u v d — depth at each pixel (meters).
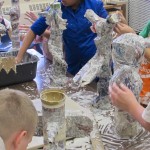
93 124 1.14
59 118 1.00
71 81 1.58
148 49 1.30
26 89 1.53
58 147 1.01
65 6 1.80
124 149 1.05
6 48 2.05
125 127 1.11
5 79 1.55
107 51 1.27
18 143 0.77
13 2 2.00
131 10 3.54
